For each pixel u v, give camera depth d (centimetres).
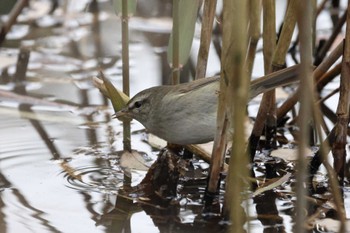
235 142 589
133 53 1356
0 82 1229
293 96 1026
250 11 695
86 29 1473
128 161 931
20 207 812
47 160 943
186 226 780
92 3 1526
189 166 928
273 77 805
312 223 766
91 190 859
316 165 895
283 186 870
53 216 791
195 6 863
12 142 997
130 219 793
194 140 841
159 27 1480
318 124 645
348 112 850
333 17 1440
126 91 922
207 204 821
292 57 1323
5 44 1392
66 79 1244
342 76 830
